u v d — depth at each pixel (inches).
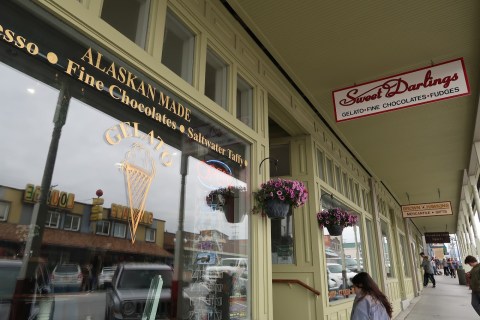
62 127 74.1
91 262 74.7
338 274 229.0
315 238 205.0
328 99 217.0
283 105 187.8
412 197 578.9
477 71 193.9
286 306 199.2
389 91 175.0
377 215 383.9
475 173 392.2
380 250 358.9
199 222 111.3
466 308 409.4
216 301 113.0
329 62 179.0
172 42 113.9
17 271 62.4
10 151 64.5
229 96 137.3
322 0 139.6
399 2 141.2
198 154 115.5
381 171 392.8
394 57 176.4
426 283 774.5
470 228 811.4
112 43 86.9
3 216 61.9
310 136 224.7
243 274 129.5
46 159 69.7
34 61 71.4
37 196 67.1
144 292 85.4
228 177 130.0
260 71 166.6
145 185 92.7
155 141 98.3
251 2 139.6
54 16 75.5
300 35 159.0
